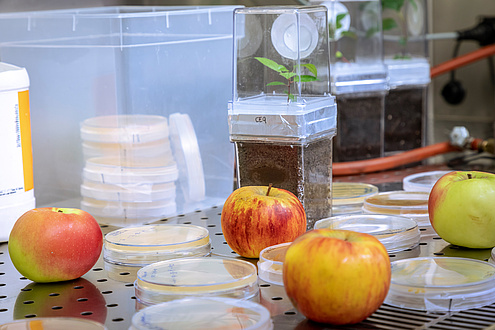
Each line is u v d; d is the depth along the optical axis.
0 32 1.17
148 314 0.68
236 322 0.66
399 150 1.57
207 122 1.18
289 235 0.87
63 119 1.13
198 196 1.17
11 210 1.01
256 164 1.01
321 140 1.02
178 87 1.12
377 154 1.49
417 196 1.14
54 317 0.70
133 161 1.09
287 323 0.70
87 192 1.13
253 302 0.71
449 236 0.93
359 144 1.47
